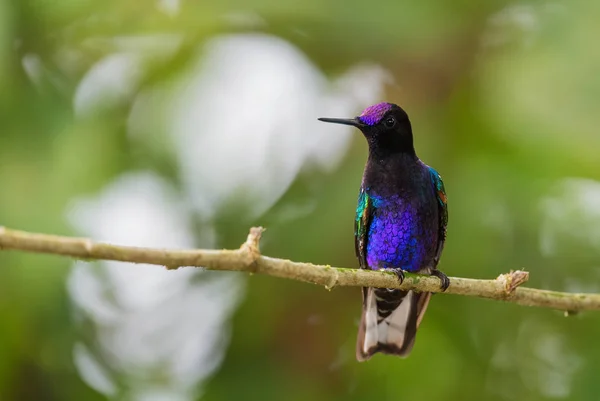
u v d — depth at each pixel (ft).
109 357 39.01
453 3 35.76
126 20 37.65
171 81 40.47
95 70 38.91
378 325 31.22
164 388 39.37
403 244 32.55
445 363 37.29
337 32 36.86
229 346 38.78
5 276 32.55
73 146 34.86
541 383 38.78
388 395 37.40
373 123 32.63
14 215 32.78
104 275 38.60
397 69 38.01
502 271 35.65
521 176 35.40
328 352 38.29
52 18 35.73
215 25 38.60
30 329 33.88
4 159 33.73
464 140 36.60
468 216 35.04
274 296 38.42
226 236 39.01
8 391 34.99
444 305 38.22
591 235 37.63
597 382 37.01
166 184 39.73
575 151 34.94
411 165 32.68
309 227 36.11
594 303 26.94
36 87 35.42
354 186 36.52
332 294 38.42
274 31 39.32
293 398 37.52
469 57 37.35
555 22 36.27
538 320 38.88
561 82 35.68
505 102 36.22
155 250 18.12
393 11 35.32
